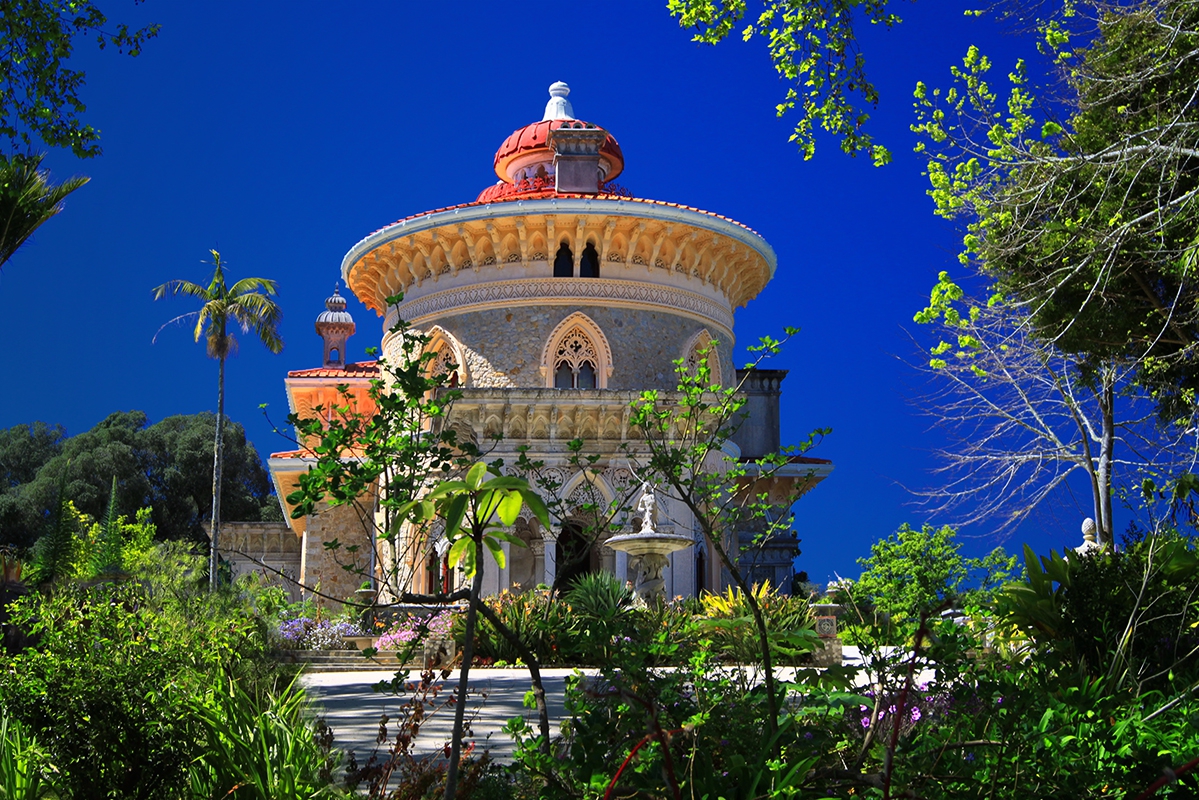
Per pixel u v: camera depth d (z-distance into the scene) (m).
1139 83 15.70
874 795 5.23
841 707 5.55
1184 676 10.14
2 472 75.25
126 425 76.38
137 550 35.72
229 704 7.11
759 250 35.81
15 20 15.90
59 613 8.79
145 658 8.12
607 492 29.53
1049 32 16.75
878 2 14.33
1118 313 18.59
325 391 39.81
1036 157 15.76
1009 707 5.41
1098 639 10.92
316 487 6.20
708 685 5.79
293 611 25.62
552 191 33.94
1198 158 15.98
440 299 34.12
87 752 7.62
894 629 5.80
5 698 7.73
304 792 6.60
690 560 30.17
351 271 36.91
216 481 41.50
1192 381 19.72
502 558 5.44
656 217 32.75
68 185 24.31
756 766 5.09
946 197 17.95
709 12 14.77
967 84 17.16
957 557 33.03
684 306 34.25
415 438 6.42
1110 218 16.20
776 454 8.67
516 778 6.38
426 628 6.58
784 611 20.62
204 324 43.12
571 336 33.06
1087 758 5.55
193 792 7.03
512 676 18.17
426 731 11.39
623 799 5.00
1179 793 5.48
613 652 6.02
